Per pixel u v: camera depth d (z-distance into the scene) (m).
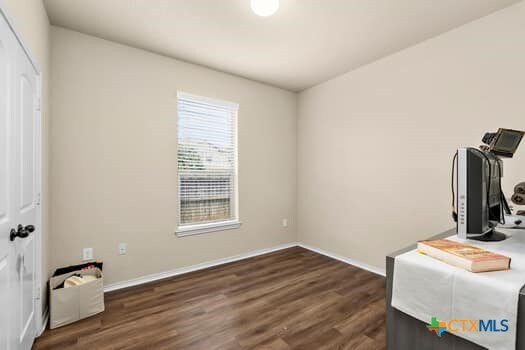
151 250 2.69
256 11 1.85
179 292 2.41
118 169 2.50
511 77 1.94
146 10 2.01
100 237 2.41
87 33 2.34
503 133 1.47
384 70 2.81
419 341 1.06
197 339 1.72
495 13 2.02
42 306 1.84
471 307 0.90
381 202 2.86
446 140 2.31
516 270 0.96
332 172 3.44
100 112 2.41
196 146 3.05
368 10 1.99
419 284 1.04
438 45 2.36
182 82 2.89
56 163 2.20
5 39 1.13
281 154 3.82
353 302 2.22
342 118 3.30
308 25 2.20
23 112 1.40
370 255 2.97
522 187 1.44
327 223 3.52
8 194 1.18
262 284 2.59
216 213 3.23
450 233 1.54
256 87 3.53
